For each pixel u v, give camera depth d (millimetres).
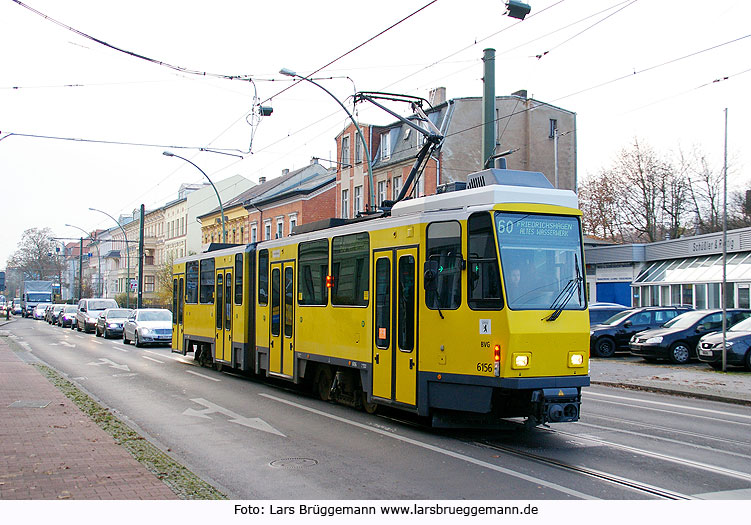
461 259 9484
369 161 20812
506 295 9008
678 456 8633
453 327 9492
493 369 8977
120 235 102562
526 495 6820
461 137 37812
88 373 18875
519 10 13719
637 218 50594
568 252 9562
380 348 10914
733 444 9477
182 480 7074
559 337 9141
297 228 14562
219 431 10422
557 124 41156
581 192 56000
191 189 78188
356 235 11789
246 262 16781
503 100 39719
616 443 9469
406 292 10344
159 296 58250
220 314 18562
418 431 10398
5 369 18812
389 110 17891
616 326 25125
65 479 7031
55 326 55500
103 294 107562
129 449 8578
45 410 11750
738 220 46344
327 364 13289
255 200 55250
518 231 9312
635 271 37281
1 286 44125
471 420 9703
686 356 21812
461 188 10656
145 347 29906
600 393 15719
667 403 13961
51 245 111125
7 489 6629
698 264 32688
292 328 14102
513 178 10008
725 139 19234
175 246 77688
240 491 7055
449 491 6984
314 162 58938
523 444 9414
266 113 20750
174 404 13188
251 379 17516
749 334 19328
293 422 11172
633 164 50469
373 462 8328
